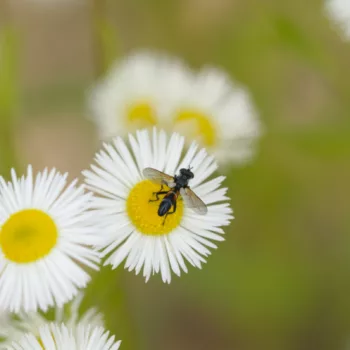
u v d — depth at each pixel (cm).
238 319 25
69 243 18
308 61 24
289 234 26
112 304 20
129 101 24
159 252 18
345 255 26
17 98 24
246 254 25
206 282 25
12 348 18
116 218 18
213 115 23
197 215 19
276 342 26
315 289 25
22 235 18
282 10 26
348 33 23
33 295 18
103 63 24
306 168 25
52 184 18
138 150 19
